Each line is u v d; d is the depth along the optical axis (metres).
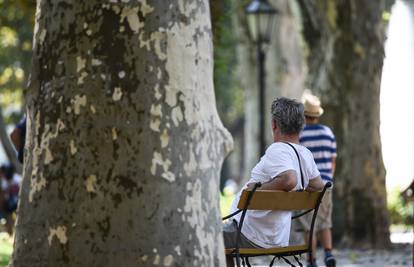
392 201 39.50
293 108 13.09
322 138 18.83
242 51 49.09
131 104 8.98
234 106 79.31
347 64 29.66
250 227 12.47
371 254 26.59
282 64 51.19
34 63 9.33
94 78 9.02
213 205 9.33
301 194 12.44
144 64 9.02
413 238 32.59
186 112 9.13
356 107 29.59
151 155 8.98
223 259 9.42
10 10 49.66
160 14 9.07
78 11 9.09
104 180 8.98
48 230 9.11
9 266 9.49
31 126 9.34
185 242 9.08
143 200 8.96
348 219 29.27
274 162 12.75
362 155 29.53
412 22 50.25
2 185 34.22
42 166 9.17
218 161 9.44
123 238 8.95
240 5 43.34
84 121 9.02
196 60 9.25
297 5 30.28
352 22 29.61
